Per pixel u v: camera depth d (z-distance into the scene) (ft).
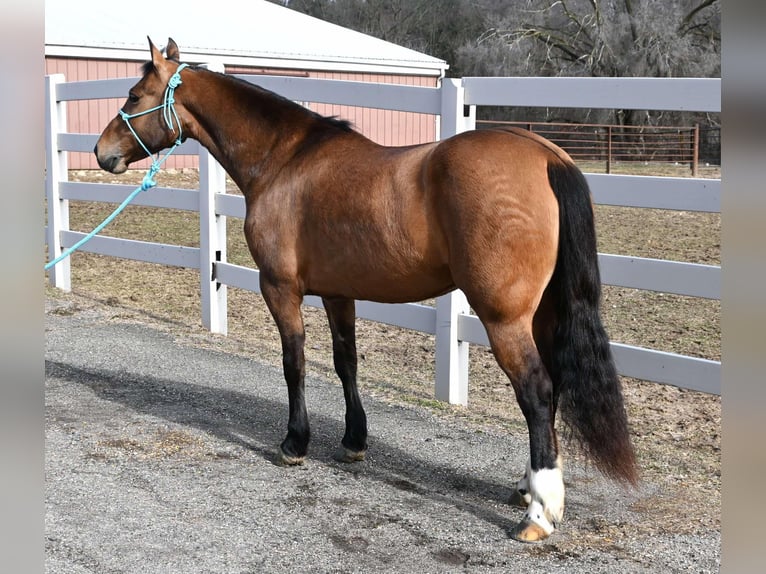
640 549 11.00
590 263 10.87
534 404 10.93
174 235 38.96
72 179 55.06
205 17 73.51
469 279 10.93
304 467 13.97
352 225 12.22
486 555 10.82
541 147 11.14
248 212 13.87
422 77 78.43
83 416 16.40
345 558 10.73
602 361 10.87
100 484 13.03
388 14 130.11
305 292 13.50
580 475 13.70
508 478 13.58
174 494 12.71
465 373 17.89
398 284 12.18
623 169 72.54
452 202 11.00
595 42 95.76
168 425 15.97
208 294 23.84
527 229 10.68
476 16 119.75
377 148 12.64
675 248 35.86
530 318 10.99
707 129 86.74
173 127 14.84
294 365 13.66
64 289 29.25
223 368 20.15
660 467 13.99
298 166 13.19
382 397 18.08
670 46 92.22
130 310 26.50
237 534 11.37
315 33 78.23
